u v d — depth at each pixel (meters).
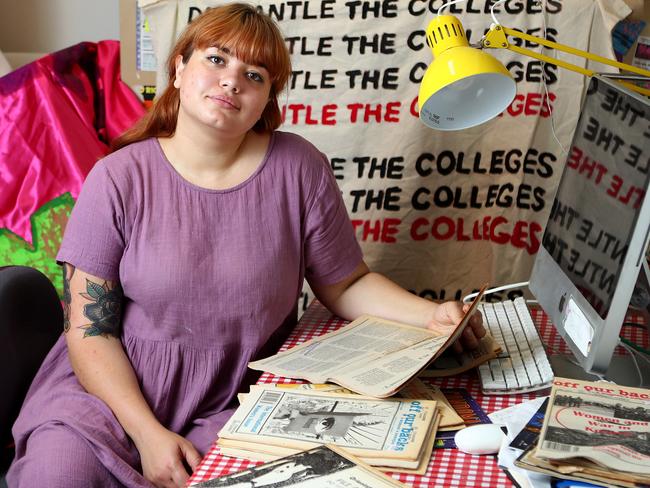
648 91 1.47
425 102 1.39
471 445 1.13
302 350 1.46
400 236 2.34
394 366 1.34
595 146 1.43
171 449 1.45
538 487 1.02
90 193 1.55
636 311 1.65
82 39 2.87
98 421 1.50
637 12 2.24
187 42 1.54
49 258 2.40
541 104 2.23
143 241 1.54
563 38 2.21
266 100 1.55
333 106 2.29
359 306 1.67
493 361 1.42
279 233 1.59
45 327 1.78
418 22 2.22
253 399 1.27
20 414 1.60
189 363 1.60
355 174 2.32
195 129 1.52
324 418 1.20
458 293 2.37
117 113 2.54
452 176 2.29
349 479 1.04
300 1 2.25
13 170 2.39
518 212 2.30
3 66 2.57
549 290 1.52
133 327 1.60
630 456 1.01
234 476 1.06
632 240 1.18
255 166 1.59
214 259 1.54
